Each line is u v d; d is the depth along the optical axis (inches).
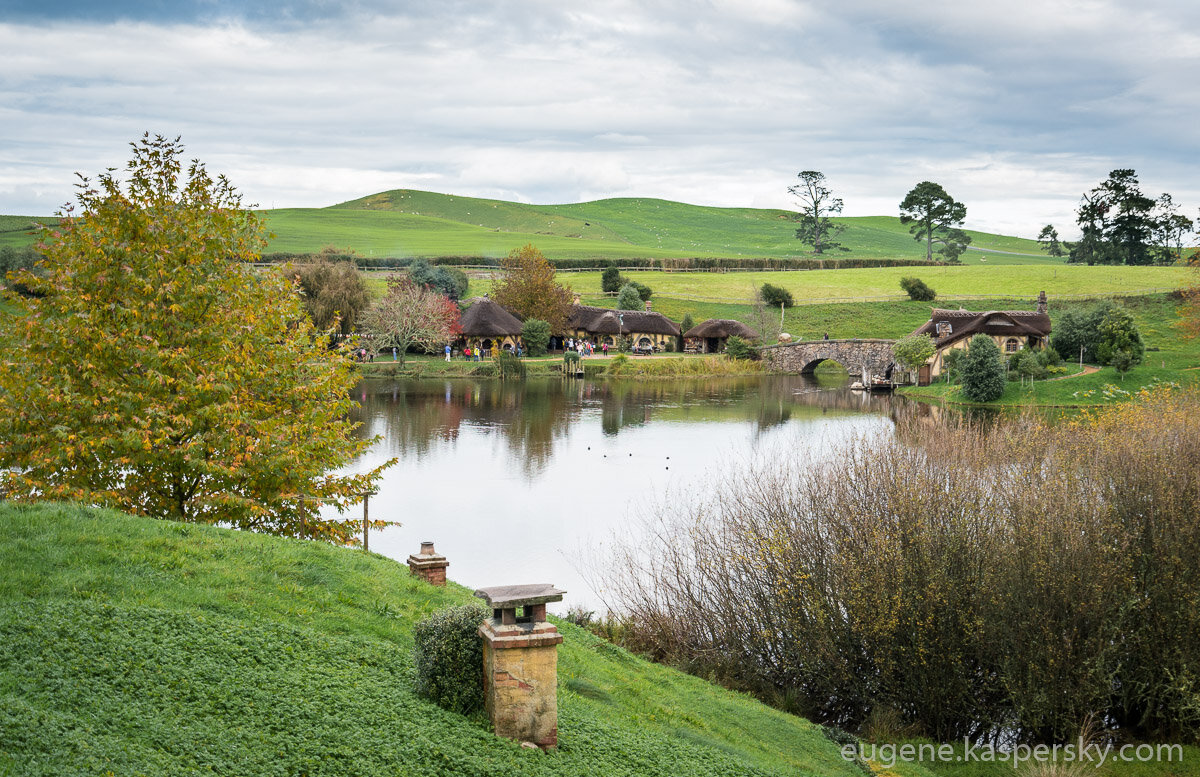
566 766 472.7
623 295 5610.2
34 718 373.7
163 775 361.4
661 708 688.4
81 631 470.3
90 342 862.5
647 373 4682.6
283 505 941.8
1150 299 5137.8
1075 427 1485.0
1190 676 942.4
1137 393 3112.7
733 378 4665.4
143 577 579.2
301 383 1018.7
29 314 872.3
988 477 1165.1
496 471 2178.9
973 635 965.8
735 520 1232.2
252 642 518.0
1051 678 931.3
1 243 6043.3
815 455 2149.4
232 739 410.3
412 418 3043.8
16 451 837.2
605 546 1517.0
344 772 409.4
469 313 4928.6
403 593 697.6
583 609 1177.4
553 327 5295.3
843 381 4576.8
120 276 899.4
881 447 1240.8
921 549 989.8
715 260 7396.7
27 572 544.7
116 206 910.4
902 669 992.2
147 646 474.6
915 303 5654.5
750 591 1120.8
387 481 2049.7
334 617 603.2
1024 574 952.3
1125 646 983.6
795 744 767.1
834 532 1099.3
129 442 808.9
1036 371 3540.8
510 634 485.1
